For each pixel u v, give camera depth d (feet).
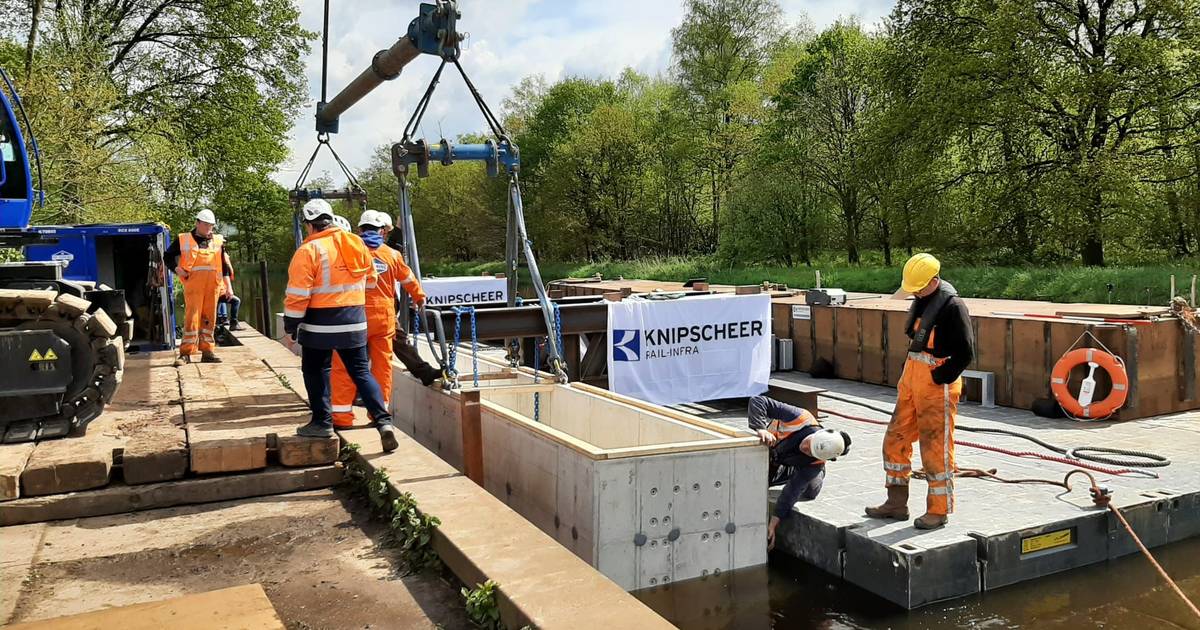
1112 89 81.97
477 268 189.47
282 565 14.75
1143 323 31.09
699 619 17.78
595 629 10.76
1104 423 30.45
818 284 44.93
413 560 14.66
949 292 18.62
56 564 14.62
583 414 25.96
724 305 33.53
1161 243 88.63
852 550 19.02
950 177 99.81
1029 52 83.66
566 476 19.43
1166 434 28.40
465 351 38.93
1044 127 89.30
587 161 166.71
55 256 39.22
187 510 17.62
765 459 19.81
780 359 44.75
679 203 175.63
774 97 142.41
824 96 124.88
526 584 12.23
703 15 153.79
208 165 98.53
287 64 101.81
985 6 90.22
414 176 217.56
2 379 18.37
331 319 19.06
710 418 33.40
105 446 18.34
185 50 96.12
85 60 74.84
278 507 17.85
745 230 127.65
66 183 72.08
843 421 32.17
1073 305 36.99
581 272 154.81
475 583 13.01
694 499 19.10
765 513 19.94
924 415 19.03
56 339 18.61
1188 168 81.92
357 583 14.02
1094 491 20.40
